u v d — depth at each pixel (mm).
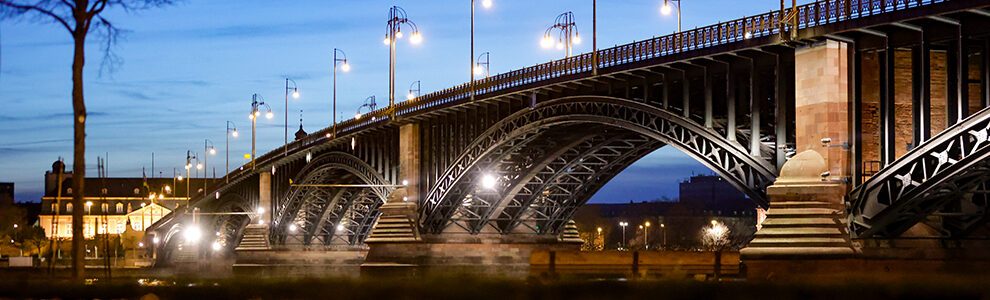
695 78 58438
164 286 31609
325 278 30922
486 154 77438
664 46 58156
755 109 52875
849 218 47312
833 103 47875
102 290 31578
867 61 47969
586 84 66625
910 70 46938
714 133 55625
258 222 129875
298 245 125438
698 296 26688
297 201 122375
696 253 43281
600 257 42312
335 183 114688
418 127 88375
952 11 42125
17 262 94625
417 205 87438
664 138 59719
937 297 25453
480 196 86250
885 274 34188
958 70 42812
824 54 48219
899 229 46562
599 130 73625
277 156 122375
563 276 39656
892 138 45750
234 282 31266
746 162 53188
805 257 46562
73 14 33375
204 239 175125
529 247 89125
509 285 28031
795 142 52312
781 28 49375
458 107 81125
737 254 43406
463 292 27422
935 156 43219
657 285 27453
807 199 47750
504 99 75625
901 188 44500
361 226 121062
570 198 87625
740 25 52969
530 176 81625
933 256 45594
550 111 70438
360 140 99562
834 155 47719
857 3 46219
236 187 144625
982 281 27406
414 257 85750
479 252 87625
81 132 34125
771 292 26328
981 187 46469
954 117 44312
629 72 61531
